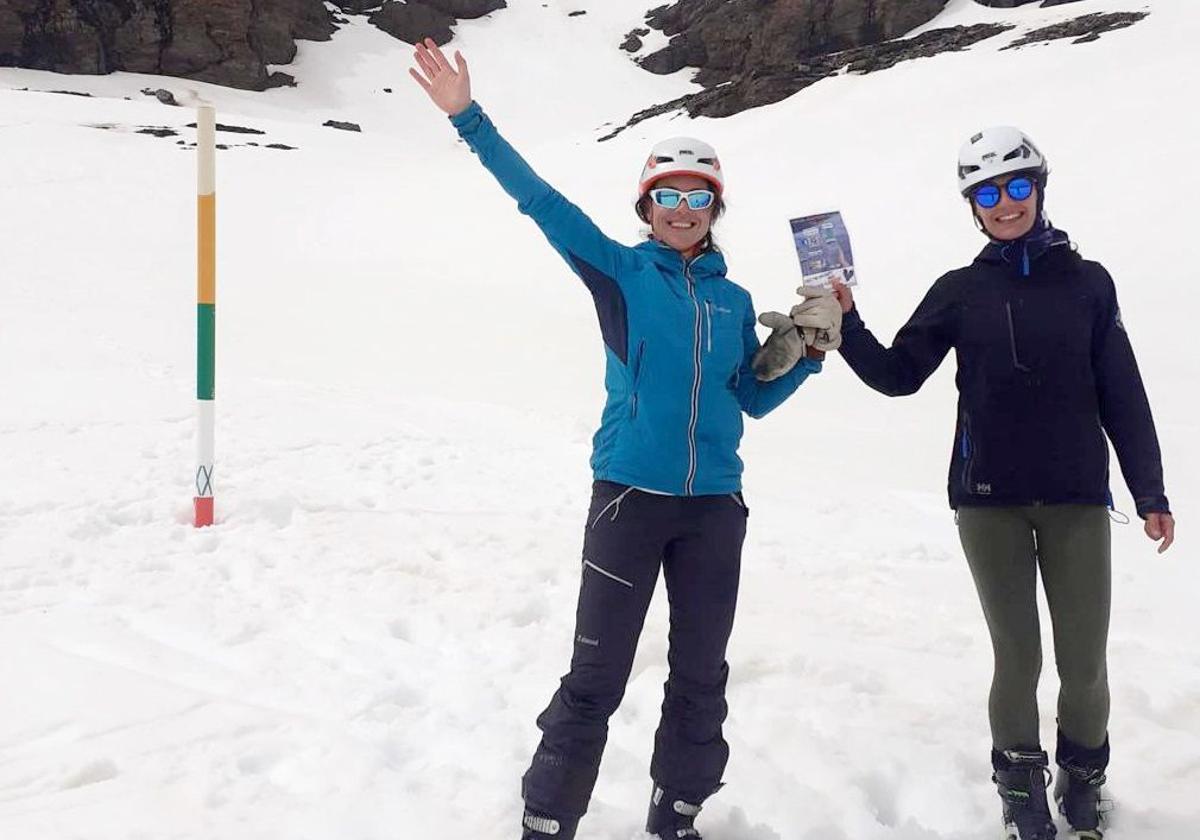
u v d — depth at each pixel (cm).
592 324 1870
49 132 3978
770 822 304
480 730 350
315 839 281
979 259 300
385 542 575
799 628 475
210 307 589
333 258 2647
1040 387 284
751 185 3077
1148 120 2669
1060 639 289
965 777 336
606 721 271
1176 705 400
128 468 725
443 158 4847
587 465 803
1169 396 1179
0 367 1141
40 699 360
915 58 4297
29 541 548
